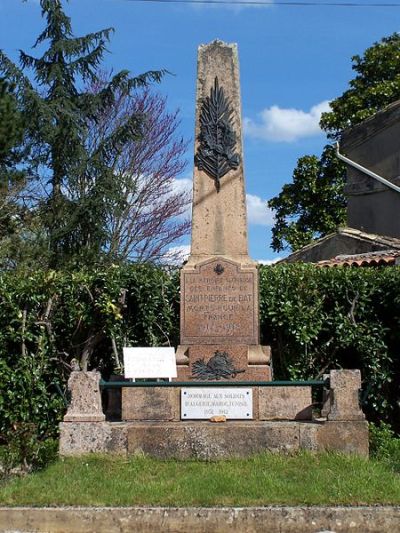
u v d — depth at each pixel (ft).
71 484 27.02
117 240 99.86
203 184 37.83
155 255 102.99
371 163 72.18
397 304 39.60
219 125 38.01
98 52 96.43
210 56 38.75
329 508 24.77
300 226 107.34
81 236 90.84
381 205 71.05
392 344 40.29
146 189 104.88
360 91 102.99
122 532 24.64
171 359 34.73
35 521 24.85
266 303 39.88
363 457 29.99
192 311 36.45
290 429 31.01
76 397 31.65
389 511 24.64
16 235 85.61
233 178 37.73
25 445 30.35
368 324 40.24
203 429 31.14
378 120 71.26
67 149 91.35
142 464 29.66
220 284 36.55
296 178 107.24
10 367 38.37
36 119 89.10
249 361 35.81
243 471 28.50
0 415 37.76
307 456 30.17
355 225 73.56
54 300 39.55
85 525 24.73
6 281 39.55
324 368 40.50
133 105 105.60
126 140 92.79
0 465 30.22
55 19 96.12
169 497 25.67
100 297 39.47
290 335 40.14
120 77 94.68
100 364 41.70
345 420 31.01
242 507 24.89
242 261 37.11
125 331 40.75
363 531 24.49
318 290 40.47
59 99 92.94
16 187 84.64
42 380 38.45
